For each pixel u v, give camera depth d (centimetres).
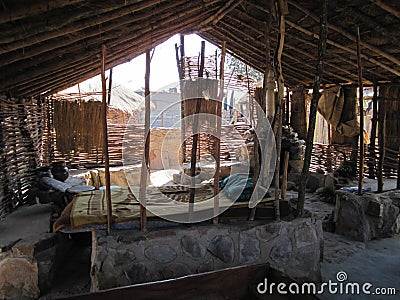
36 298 325
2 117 417
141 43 501
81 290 333
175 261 264
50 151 684
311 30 472
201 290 223
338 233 452
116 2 283
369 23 392
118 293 205
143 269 256
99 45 413
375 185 534
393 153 571
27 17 255
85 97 746
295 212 321
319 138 905
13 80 388
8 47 274
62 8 265
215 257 274
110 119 820
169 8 394
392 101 569
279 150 302
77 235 430
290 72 704
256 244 285
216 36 634
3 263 320
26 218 407
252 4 449
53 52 359
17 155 468
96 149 732
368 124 957
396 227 456
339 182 575
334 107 681
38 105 605
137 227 274
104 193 356
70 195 412
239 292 234
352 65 545
